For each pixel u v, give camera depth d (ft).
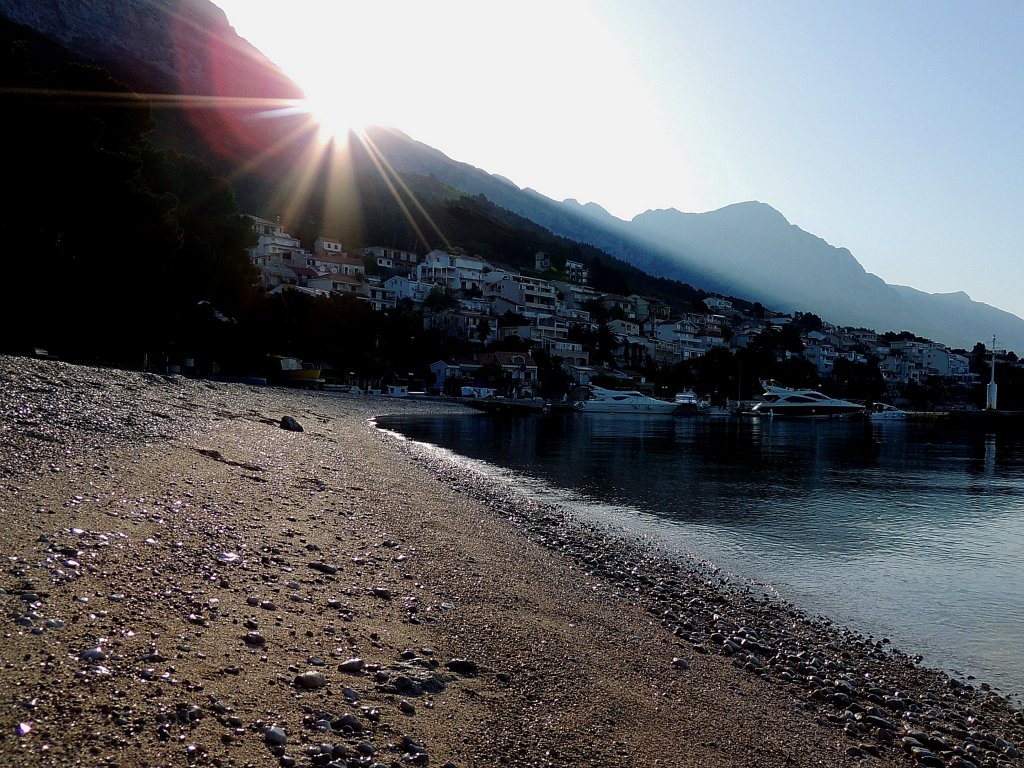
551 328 486.79
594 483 97.35
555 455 136.05
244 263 254.47
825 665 33.55
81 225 157.69
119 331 178.29
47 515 28.84
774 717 25.64
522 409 347.77
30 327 151.64
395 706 19.89
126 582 24.02
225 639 21.67
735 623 38.83
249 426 90.99
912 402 593.01
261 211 565.94
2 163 145.59
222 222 248.73
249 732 16.74
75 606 20.97
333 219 622.13
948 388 640.58
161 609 22.61
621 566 49.52
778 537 65.82
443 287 502.38
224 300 249.34
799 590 48.62
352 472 70.38
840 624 41.52
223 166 628.69
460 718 20.17
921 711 29.37
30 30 554.05
